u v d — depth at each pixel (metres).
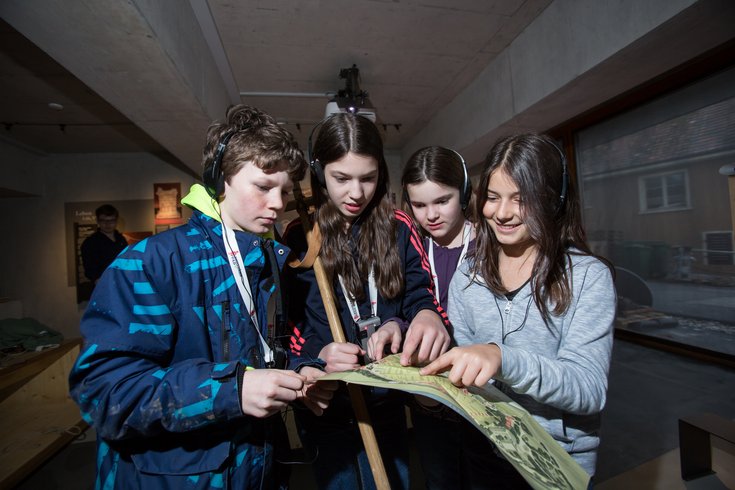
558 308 0.70
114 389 0.52
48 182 5.16
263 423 0.67
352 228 0.96
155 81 2.37
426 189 1.14
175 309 0.61
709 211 2.59
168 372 0.55
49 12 1.70
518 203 0.71
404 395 1.01
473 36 3.17
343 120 0.83
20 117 3.99
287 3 2.68
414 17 2.90
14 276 5.05
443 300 1.26
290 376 0.56
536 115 3.26
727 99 2.42
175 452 0.59
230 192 0.66
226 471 0.60
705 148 2.56
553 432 0.71
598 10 2.36
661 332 2.94
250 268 0.69
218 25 2.88
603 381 0.61
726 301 2.53
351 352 0.74
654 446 1.73
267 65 3.49
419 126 5.32
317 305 0.94
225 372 0.54
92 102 3.70
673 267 2.84
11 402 2.56
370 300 0.96
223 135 0.66
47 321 5.05
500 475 0.80
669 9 1.93
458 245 1.29
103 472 0.60
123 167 5.29
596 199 3.43
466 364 0.55
